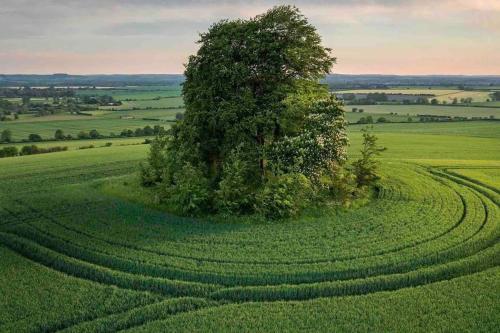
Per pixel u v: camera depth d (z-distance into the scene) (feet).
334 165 138.21
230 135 135.03
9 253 94.17
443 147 275.80
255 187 132.05
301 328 66.13
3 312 70.85
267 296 76.89
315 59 145.79
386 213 120.26
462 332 64.75
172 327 66.44
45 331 67.05
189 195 120.88
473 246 95.96
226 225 111.96
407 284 80.79
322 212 122.01
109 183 159.74
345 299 74.33
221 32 140.05
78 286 79.30
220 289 78.33
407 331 65.05
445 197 136.36
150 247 96.17
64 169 192.13
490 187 153.07
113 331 66.80
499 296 74.43
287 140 132.98
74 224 111.24
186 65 146.51
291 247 95.86
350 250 93.97
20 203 130.21
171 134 154.10
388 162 203.72
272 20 138.62
